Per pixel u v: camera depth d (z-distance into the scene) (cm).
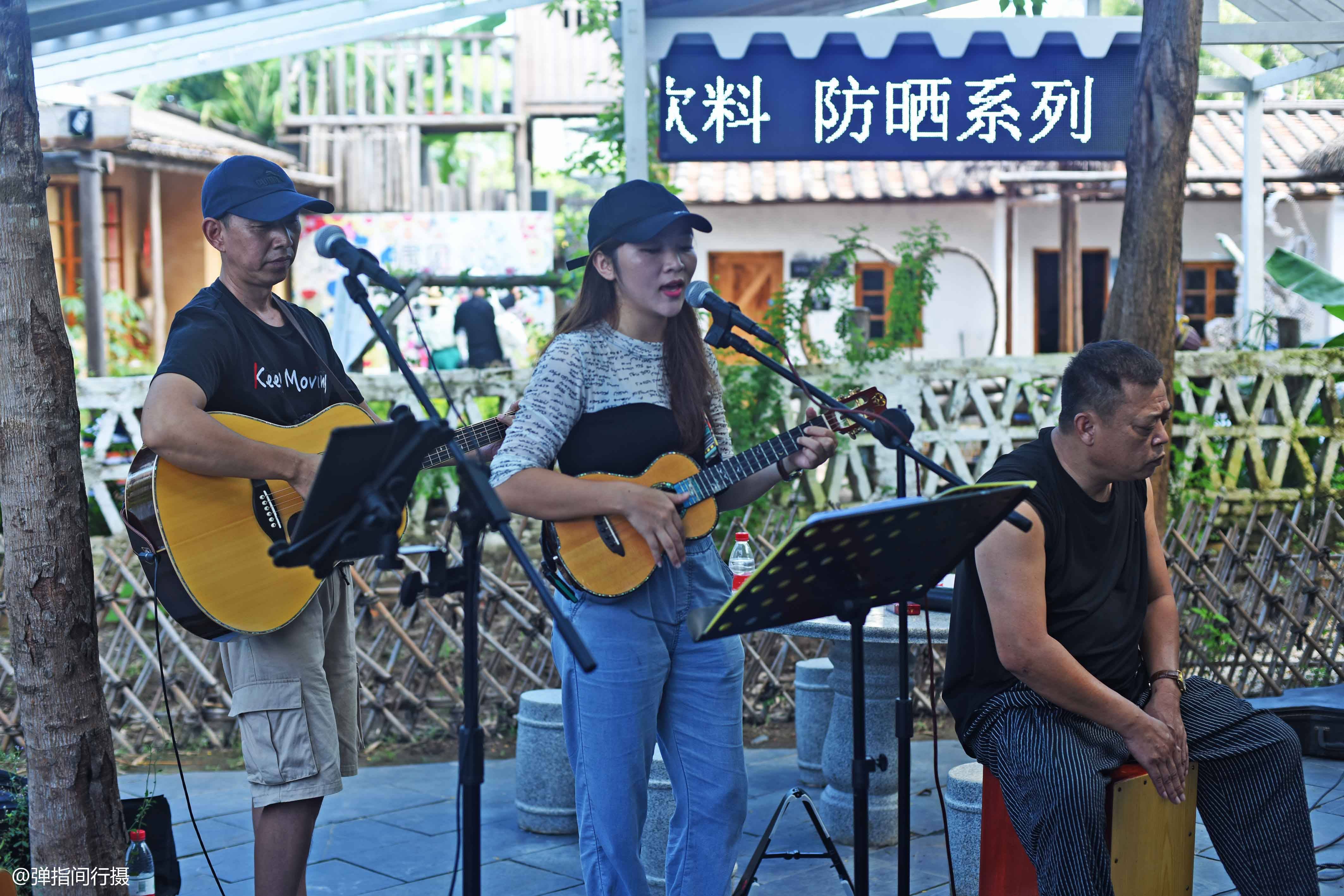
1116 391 271
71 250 1296
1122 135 601
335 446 198
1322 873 352
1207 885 352
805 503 729
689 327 278
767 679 547
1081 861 260
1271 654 588
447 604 539
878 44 591
